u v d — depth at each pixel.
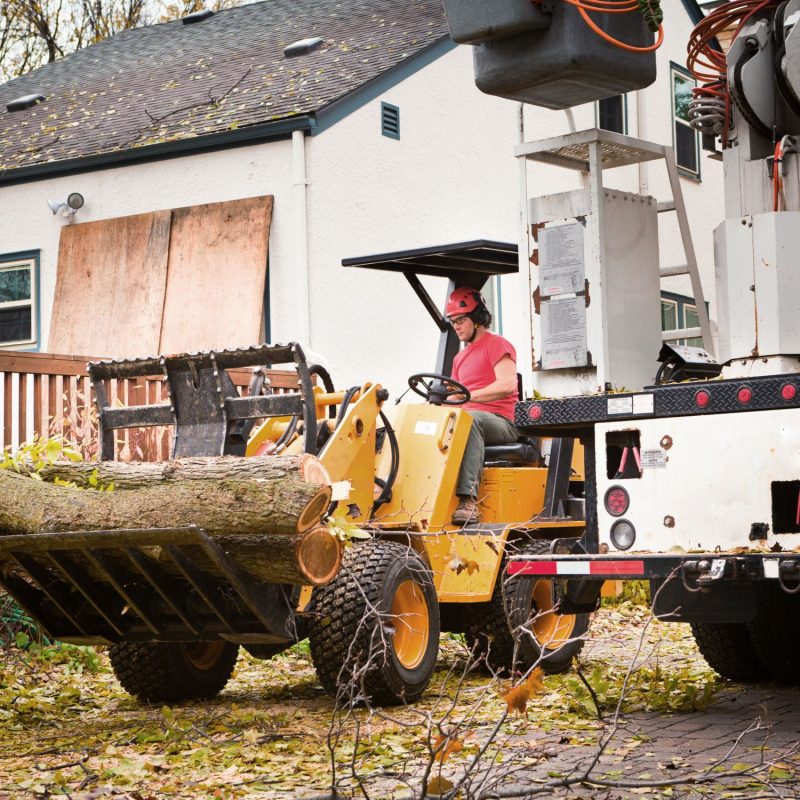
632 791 4.60
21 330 15.55
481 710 6.33
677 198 6.89
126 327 14.37
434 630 6.64
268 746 5.52
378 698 6.30
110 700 7.06
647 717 6.20
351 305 14.02
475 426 7.41
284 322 13.71
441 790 4.02
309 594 6.27
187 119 14.96
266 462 5.58
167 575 5.91
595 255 6.63
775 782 4.70
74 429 9.19
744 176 6.29
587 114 16.58
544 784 4.68
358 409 6.74
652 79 6.98
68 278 14.95
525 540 7.59
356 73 14.59
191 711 6.57
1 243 15.70
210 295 13.91
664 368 6.70
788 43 6.07
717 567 5.45
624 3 6.70
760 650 7.04
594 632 9.48
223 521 5.49
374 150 14.31
